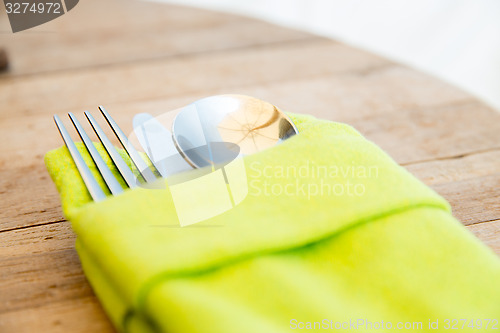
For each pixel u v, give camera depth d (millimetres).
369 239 310
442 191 388
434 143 431
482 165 410
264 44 586
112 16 670
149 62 541
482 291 299
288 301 293
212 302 287
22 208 374
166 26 641
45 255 344
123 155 360
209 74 515
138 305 289
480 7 1192
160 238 301
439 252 307
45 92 487
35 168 407
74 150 355
